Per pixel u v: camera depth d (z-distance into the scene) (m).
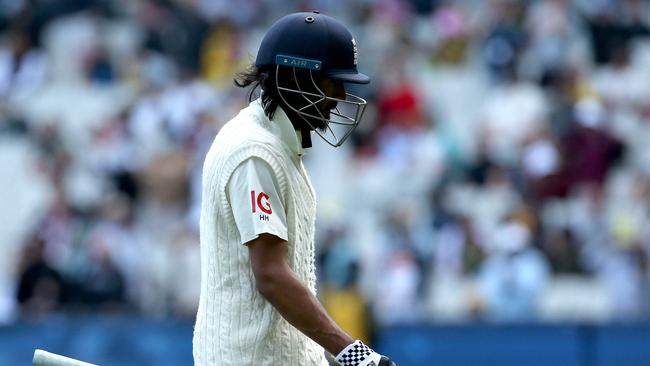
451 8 57.97
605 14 55.75
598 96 50.47
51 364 14.85
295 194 14.53
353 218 46.53
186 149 47.97
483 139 47.38
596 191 45.25
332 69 14.57
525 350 37.31
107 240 41.91
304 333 14.07
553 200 45.34
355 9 57.12
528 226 41.62
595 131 46.19
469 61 55.50
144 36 56.22
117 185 47.06
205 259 14.68
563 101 48.31
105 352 37.62
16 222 50.81
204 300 14.67
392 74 50.56
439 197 44.50
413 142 48.25
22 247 44.00
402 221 42.91
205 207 14.64
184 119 49.31
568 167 45.72
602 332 37.09
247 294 14.40
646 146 49.94
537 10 54.88
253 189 14.12
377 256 42.34
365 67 51.66
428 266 42.47
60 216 43.56
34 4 58.56
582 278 42.06
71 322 37.88
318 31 14.53
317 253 38.34
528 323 37.34
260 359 14.39
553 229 42.47
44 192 50.31
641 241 42.84
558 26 53.59
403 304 41.03
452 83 54.00
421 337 37.53
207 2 57.34
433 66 55.25
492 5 55.94
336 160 49.19
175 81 53.03
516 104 49.66
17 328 37.81
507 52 53.91
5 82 56.31
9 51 57.25
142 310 41.53
